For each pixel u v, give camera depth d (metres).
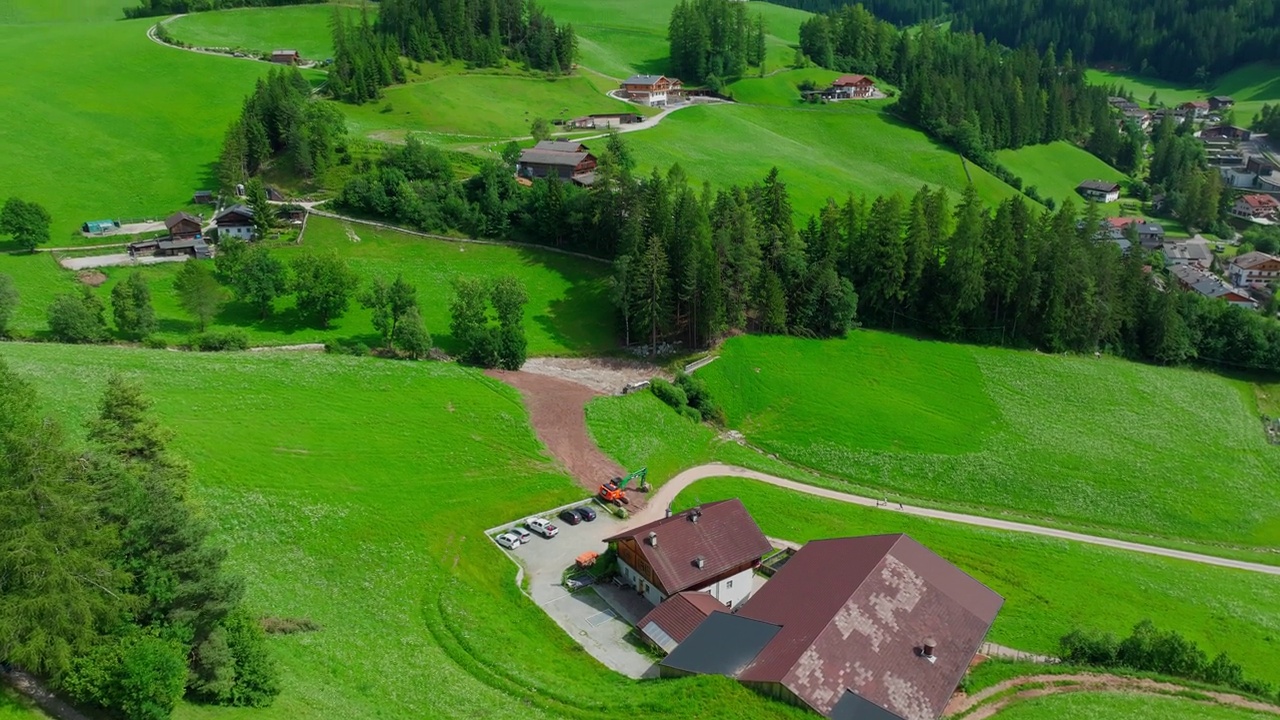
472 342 115.00
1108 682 60.28
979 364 135.38
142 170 161.50
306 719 42.66
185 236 136.62
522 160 165.25
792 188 186.62
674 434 105.81
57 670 37.31
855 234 143.00
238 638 43.66
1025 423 119.81
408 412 93.69
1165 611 77.62
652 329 123.88
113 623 39.91
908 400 122.75
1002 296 143.88
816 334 136.62
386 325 114.88
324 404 91.06
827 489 98.38
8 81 185.88
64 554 38.41
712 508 72.50
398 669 51.78
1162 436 120.31
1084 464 110.38
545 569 71.12
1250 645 73.44
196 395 86.06
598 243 146.62
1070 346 145.25
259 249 125.38
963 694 55.91
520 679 53.31
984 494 103.00
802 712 48.00
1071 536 94.44
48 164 157.25
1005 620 72.81
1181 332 147.38
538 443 94.19
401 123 191.75
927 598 59.47
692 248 122.44
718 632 57.12
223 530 64.69
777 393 120.38
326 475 77.00
